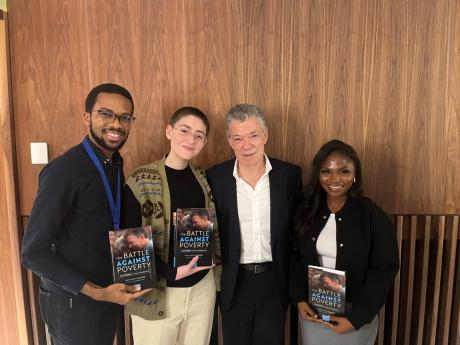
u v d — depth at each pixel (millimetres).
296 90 1849
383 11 1797
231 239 1522
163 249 1379
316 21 1802
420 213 1937
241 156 1465
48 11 1754
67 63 1790
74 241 1290
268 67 1830
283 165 1604
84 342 1354
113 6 1762
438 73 1843
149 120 1848
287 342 2031
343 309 1321
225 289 1552
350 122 1874
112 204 1345
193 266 1364
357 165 1449
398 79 1844
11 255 1927
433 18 1803
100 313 1377
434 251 1983
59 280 1206
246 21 1795
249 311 1565
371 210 1424
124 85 1813
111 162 1375
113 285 1246
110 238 1246
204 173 1577
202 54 1811
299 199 1620
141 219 1354
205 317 1486
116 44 1787
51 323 1353
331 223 1451
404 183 1914
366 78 1843
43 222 1183
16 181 1847
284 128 1876
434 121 1876
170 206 1389
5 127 1803
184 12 1780
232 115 1460
